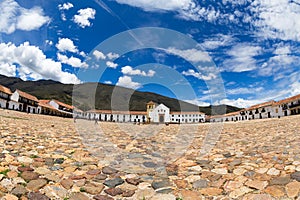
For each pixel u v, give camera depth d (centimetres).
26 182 380
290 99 6344
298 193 347
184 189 398
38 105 7625
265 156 580
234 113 7038
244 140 931
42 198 335
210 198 362
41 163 491
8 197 324
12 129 1094
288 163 492
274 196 347
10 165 450
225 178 438
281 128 1433
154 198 363
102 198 354
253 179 420
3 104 6397
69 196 354
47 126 1555
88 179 427
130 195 371
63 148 680
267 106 6931
